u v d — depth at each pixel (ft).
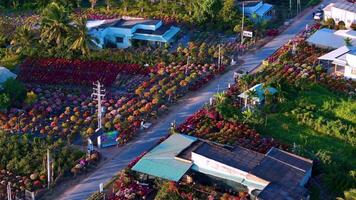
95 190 249.75
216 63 365.40
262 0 465.47
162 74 346.74
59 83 343.05
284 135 288.71
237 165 249.55
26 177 253.44
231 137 281.13
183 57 366.63
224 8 422.41
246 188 245.45
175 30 406.00
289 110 308.60
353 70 345.10
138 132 292.20
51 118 303.07
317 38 389.39
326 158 262.26
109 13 451.12
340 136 287.48
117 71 352.90
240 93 323.37
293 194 234.99
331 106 313.94
